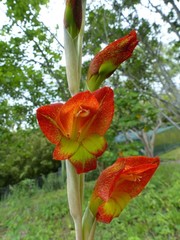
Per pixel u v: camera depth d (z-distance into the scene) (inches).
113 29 254.7
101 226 201.3
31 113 282.7
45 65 251.8
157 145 689.0
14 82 241.9
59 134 37.2
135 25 250.1
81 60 47.6
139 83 296.5
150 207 215.2
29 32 231.8
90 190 296.2
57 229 223.0
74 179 43.7
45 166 585.3
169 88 277.7
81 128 37.8
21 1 216.7
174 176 288.0
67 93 280.7
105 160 262.8
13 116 288.0
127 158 41.1
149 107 263.6
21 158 583.2
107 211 42.1
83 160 36.8
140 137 463.5
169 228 176.1
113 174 39.2
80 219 43.8
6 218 281.0
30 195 411.2
